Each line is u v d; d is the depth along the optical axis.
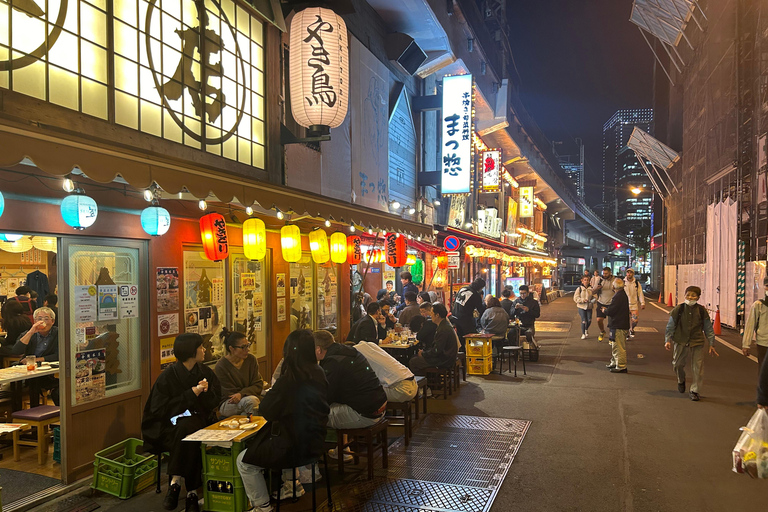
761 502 4.70
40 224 4.57
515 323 12.14
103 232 5.14
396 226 9.80
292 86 7.24
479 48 18.12
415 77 15.78
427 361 8.64
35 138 3.50
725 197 19.83
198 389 4.89
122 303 5.48
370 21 12.11
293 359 4.45
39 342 7.13
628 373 10.69
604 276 15.58
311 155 9.23
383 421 5.60
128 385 5.57
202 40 6.58
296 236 7.31
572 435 6.62
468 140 15.22
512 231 31.38
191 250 6.39
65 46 4.76
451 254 15.89
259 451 4.29
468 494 4.91
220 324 6.87
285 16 8.45
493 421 7.27
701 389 9.16
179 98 6.19
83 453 5.12
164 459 5.56
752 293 16.48
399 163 14.34
